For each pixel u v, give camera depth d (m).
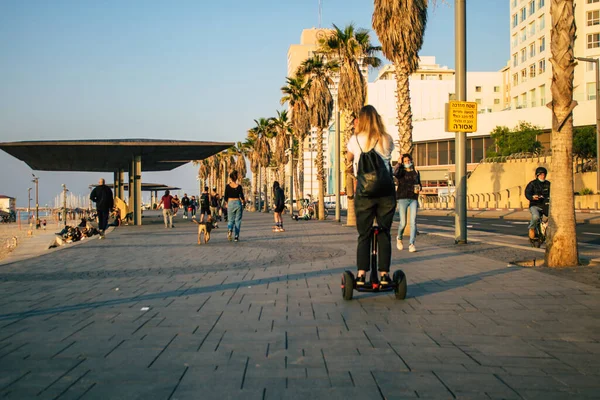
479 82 99.25
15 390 3.09
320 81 33.06
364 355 3.75
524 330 4.45
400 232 11.25
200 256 10.91
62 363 3.61
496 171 53.38
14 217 110.38
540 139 65.75
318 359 3.66
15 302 5.93
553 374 3.34
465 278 7.24
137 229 24.36
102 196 17.42
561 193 8.20
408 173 10.98
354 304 5.61
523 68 71.38
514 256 9.80
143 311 5.37
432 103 95.50
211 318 5.00
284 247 12.72
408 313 5.14
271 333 4.40
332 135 111.69
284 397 2.96
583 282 6.77
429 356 3.73
